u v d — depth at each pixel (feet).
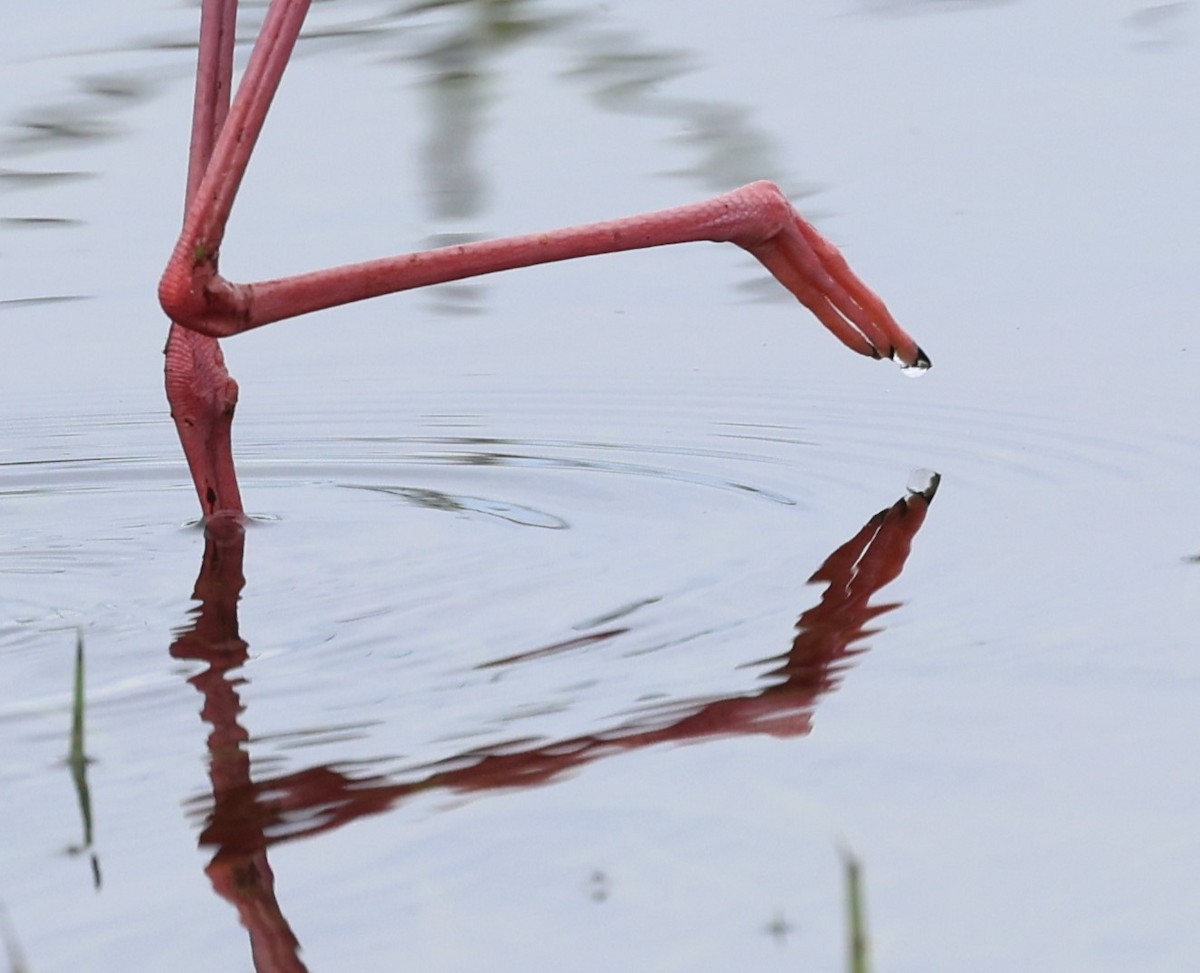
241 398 32.89
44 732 17.61
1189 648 18.60
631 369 33.40
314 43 54.75
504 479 27.86
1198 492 24.64
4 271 39.09
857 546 23.32
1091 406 29.12
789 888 13.87
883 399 30.68
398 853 14.67
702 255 39.58
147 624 21.22
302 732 17.42
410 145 45.32
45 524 26.14
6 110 49.11
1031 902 13.57
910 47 51.47
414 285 23.68
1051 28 52.34
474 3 58.59
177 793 15.99
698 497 26.40
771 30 53.83
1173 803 15.03
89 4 58.65
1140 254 36.47
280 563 23.70
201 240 21.52
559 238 25.00
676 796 15.53
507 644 19.95
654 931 13.32
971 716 17.07
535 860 14.43
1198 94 46.06
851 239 38.22
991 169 41.98
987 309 34.35
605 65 51.16
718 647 19.53
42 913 13.89
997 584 21.27
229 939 13.43
